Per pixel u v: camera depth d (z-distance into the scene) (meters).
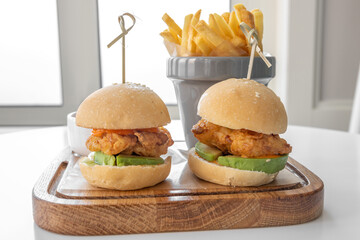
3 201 0.40
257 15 0.48
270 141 0.39
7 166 0.51
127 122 0.38
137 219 0.34
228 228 0.35
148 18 0.96
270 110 0.39
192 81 0.50
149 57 0.98
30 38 0.96
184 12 0.95
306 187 0.38
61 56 0.94
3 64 0.97
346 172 0.48
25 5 0.94
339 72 0.97
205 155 0.41
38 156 0.56
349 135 0.67
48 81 0.98
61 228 0.34
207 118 0.39
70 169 0.45
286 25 0.93
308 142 0.63
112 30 0.96
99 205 0.34
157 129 0.41
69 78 0.94
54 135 0.69
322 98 0.98
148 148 0.39
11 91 0.98
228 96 0.39
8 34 0.95
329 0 0.94
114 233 0.34
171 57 0.52
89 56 0.94
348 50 0.96
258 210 0.35
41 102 0.99
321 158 0.54
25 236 0.34
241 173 0.38
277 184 0.40
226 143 0.39
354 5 0.94
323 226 0.35
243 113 0.38
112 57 0.97
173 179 0.41
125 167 0.37
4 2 0.94
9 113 0.96
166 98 1.00
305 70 0.94
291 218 0.36
